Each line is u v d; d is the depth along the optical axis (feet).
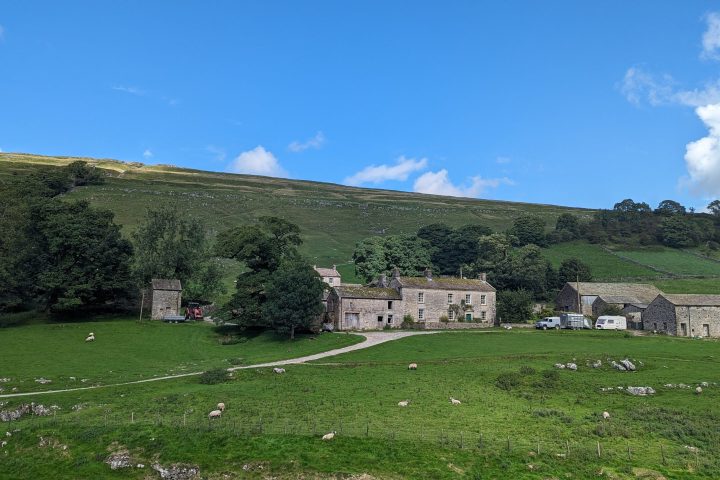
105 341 273.95
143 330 298.97
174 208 414.82
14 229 327.26
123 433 123.65
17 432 129.90
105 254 334.03
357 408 153.69
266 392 172.24
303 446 113.70
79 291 319.88
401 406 156.76
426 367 212.64
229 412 147.13
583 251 617.62
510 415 150.61
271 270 323.57
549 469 105.60
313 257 617.21
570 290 424.87
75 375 203.00
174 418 139.44
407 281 348.18
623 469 106.42
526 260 462.60
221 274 419.95
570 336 295.89
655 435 133.59
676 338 303.07
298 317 278.26
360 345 263.29
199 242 415.44
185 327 312.09
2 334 274.98
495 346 260.21
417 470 104.12
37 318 327.06
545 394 178.70
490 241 505.25
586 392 182.39
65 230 322.14
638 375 206.08
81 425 130.72
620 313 384.68
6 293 320.29
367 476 102.22
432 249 548.72
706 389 185.37
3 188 391.65
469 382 189.78
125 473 110.52
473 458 109.60
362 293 331.98
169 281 355.15
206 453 112.78
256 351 260.42
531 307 379.14
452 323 345.72
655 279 513.86
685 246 628.69
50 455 118.83
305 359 231.91
